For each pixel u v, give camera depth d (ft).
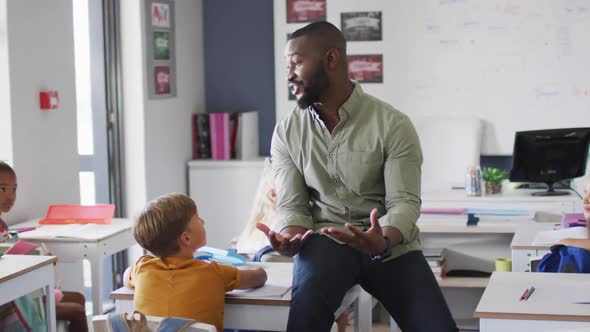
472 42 19.25
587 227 11.24
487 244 17.06
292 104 20.44
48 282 9.93
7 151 14.03
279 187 9.80
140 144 18.31
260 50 21.07
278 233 8.99
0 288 9.11
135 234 8.89
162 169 19.16
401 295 9.01
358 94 9.43
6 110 13.94
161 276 8.66
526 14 18.99
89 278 19.12
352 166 9.38
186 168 20.38
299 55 9.11
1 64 13.89
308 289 8.73
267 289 9.23
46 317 9.98
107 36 17.92
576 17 18.80
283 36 20.29
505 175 17.95
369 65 19.79
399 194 9.22
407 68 19.61
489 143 19.34
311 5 20.06
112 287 18.10
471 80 19.33
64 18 15.40
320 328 8.64
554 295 8.25
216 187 20.11
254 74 21.16
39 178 14.70
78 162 15.87
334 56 9.16
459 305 17.71
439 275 16.71
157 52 18.89
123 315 7.84
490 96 19.27
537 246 11.64
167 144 19.38
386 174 9.32
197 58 20.98
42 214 14.78
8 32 13.85
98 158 18.07
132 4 18.21
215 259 10.32
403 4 19.53
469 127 19.07
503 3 19.06
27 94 14.37
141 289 8.70
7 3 13.83
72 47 15.65
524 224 13.48
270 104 21.17
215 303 8.67
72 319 11.71
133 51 18.25
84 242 12.89
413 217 9.06
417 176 9.37
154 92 18.74
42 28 14.78
